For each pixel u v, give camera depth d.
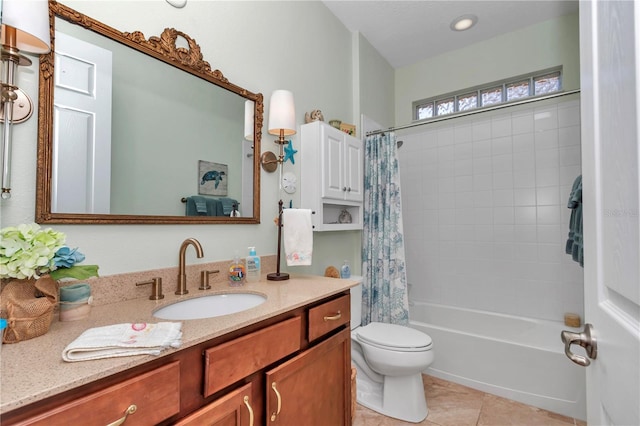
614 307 0.53
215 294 1.21
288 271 1.79
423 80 3.06
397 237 2.24
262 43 1.68
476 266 2.65
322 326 1.15
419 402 1.72
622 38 0.48
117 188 1.06
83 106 0.99
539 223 2.41
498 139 2.60
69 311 0.82
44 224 0.89
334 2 2.22
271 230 1.69
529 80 2.64
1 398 0.47
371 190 2.38
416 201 2.96
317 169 1.85
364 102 2.63
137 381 0.61
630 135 0.45
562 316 2.30
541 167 2.42
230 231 1.46
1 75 0.83
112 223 1.03
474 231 2.67
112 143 1.06
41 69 0.90
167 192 1.21
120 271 1.06
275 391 0.92
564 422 1.69
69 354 0.59
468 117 2.74
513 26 2.57
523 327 2.35
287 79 1.85
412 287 2.95
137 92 1.14
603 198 0.57
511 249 2.51
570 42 2.41
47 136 0.90
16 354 0.62
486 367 2.01
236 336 0.83
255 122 1.60
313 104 2.07
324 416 1.15
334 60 2.33
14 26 0.77
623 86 0.47
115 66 1.08
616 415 0.50
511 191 2.52
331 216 2.23
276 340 0.94
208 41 1.39
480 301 2.62
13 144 0.85
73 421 0.53
